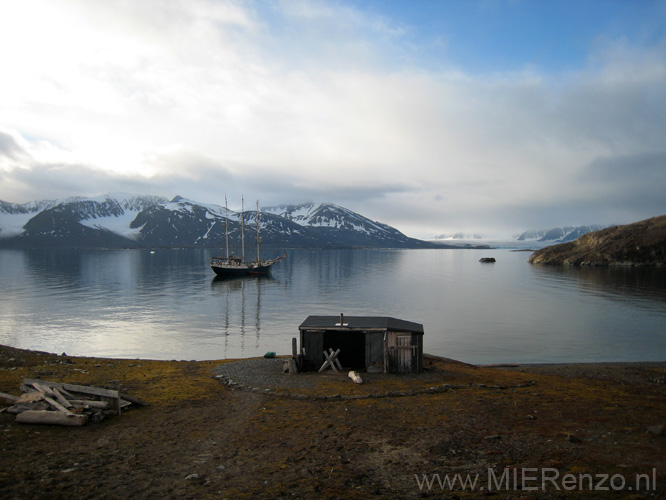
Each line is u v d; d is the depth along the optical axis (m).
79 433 18.03
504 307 86.81
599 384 30.27
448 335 59.47
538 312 79.94
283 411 22.20
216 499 12.32
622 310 81.44
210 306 90.31
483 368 36.62
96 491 12.67
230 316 77.94
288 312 82.50
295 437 18.12
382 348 32.31
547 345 53.12
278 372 32.00
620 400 24.97
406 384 28.45
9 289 118.25
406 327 33.00
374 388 27.22
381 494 12.68
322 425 19.80
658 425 18.06
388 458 15.65
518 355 48.09
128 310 84.25
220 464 15.11
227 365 34.97
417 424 19.92
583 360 45.84
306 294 111.69
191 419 20.67
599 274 168.12
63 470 14.14
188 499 12.30
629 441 16.70
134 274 176.38
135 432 18.52
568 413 21.83
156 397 24.83
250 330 65.31
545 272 187.75
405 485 13.29
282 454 16.11
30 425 18.67
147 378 30.12
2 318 74.69
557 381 31.17
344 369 33.09
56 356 37.88
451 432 18.62
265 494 12.69
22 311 81.94
